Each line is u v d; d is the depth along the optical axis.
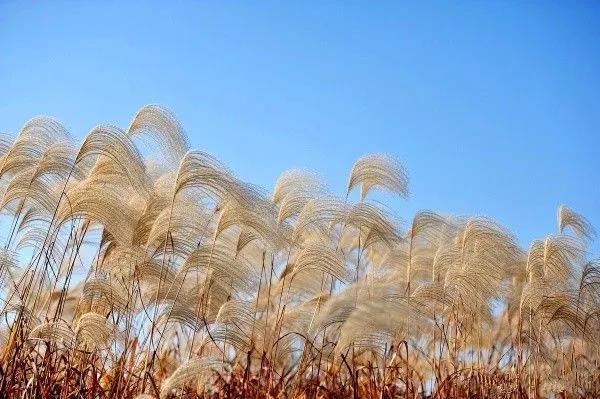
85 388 2.63
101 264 2.97
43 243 2.86
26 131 2.87
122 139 2.73
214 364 2.38
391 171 3.26
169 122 2.89
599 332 3.23
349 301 2.72
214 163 2.82
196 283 2.99
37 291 2.89
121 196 2.91
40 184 2.80
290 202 3.13
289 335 3.01
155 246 2.93
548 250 3.29
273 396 2.80
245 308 2.74
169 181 3.10
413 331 3.12
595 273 3.22
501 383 3.29
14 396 2.54
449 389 3.06
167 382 2.37
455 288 3.20
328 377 2.94
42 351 2.73
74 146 2.81
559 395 3.33
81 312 2.96
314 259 2.94
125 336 2.80
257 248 3.27
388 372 2.99
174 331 3.16
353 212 3.11
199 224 2.89
